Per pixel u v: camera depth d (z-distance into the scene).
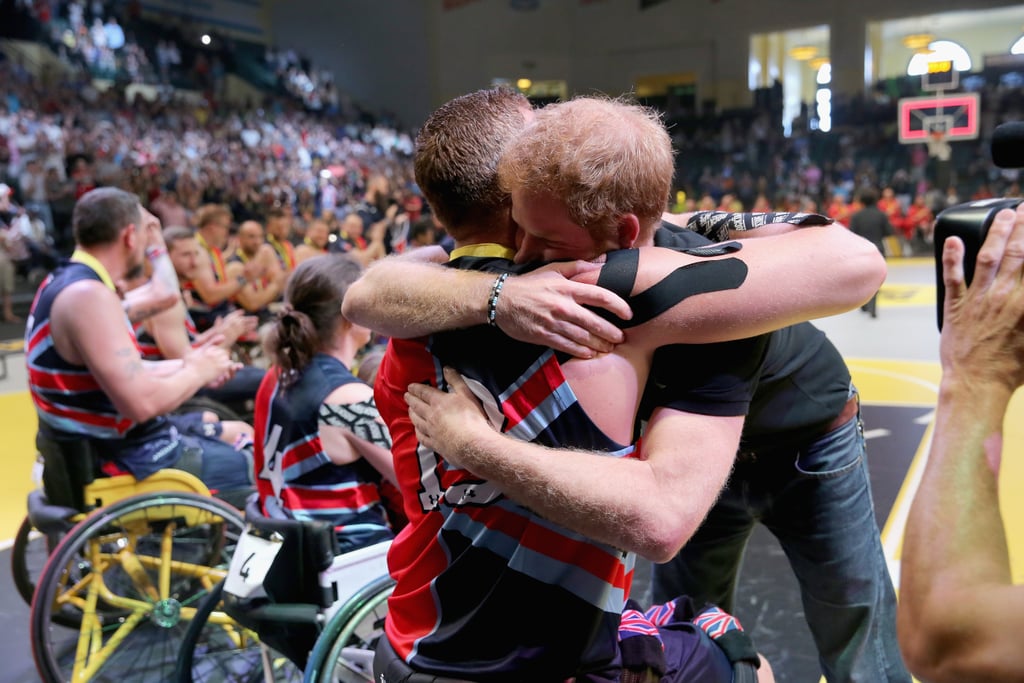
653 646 1.29
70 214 12.82
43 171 12.90
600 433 1.14
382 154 21.38
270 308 6.35
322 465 2.12
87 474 2.74
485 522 1.18
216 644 2.89
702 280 1.11
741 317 1.11
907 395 5.89
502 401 1.17
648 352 1.15
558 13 22.66
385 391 1.37
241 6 23.25
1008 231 0.81
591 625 1.16
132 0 20.34
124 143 15.83
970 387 0.81
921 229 16.27
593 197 1.11
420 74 22.81
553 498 1.07
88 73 18.84
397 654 1.27
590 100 1.18
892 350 7.67
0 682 2.70
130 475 2.81
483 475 1.12
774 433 1.67
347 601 1.84
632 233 1.16
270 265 6.34
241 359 6.20
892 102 19.97
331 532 1.96
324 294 2.16
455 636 1.20
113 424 2.76
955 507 0.76
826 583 1.78
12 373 8.23
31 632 2.41
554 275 1.14
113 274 2.85
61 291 2.65
